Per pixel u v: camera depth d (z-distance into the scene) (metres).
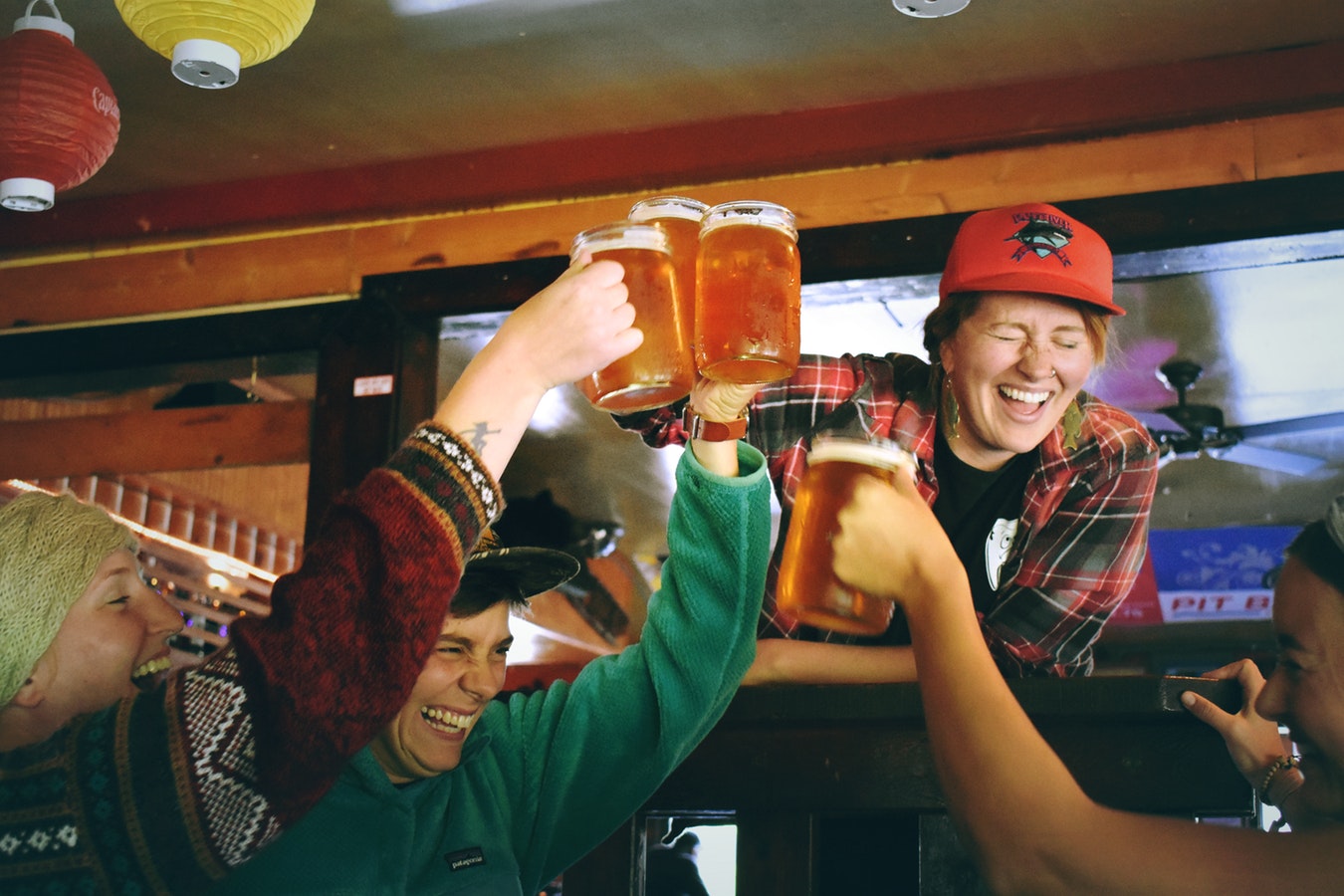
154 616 1.42
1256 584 6.53
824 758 1.88
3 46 2.68
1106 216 3.25
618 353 1.09
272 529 6.46
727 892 2.38
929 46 3.35
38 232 4.37
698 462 1.61
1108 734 1.78
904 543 1.09
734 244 1.29
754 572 1.65
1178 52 3.35
